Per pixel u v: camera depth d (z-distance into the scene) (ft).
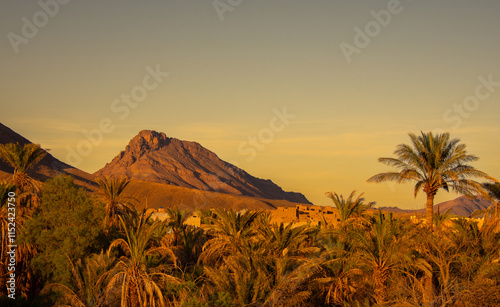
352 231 110.73
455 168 129.49
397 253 101.81
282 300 97.40
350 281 116.67
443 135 130.21
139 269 96.78
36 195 129.39
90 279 103.50
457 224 113.29
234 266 102.68
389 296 99.14
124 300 93.56
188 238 154.10
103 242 126.00
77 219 119.75
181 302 90.84
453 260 102.01
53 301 99.96
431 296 91.76
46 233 117.19
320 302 113.09
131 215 143.33
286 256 108.17
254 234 134.31
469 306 86.69
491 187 130.00
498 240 105.29
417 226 109.81
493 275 96.22
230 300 90.99
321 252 119.96
